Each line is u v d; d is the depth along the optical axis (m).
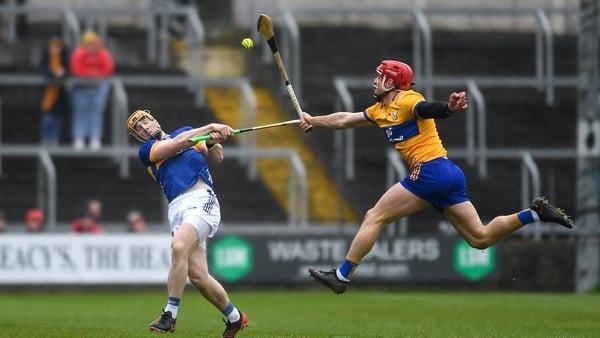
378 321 54.84
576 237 85.19
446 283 81.88
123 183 92.56
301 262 81.06
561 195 94.56
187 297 75.69
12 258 78.69
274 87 100.62
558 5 113.00
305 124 42.78
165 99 99.75
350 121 42.25
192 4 108.94
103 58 91.75
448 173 40.97
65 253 79.12
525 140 99.94
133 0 113.69
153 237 79.94
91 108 90.81
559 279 82.56
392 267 81.56
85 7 101.69
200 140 39.25
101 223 90.69
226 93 100.38
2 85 99.81
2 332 44.09
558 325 51.03
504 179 94.44
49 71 89.94
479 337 42.50
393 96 41.56
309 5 112.06
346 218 91.50
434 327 49.69
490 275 82.12
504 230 41.28
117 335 41.41
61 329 46.50
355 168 94.12
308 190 92.50
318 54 107.56
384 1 114.06
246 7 110.56
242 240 80.81
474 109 99.75
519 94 102.81
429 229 88.50
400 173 85.81
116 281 79.50
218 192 92.06
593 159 80.69
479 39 111.06
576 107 102.25
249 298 74.31
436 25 113.38
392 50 109.12
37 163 93.94
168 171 39.41
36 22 111.25
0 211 84.69
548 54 98.62
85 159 93.19
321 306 67.12
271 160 93.62
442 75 107.19
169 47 106.56
